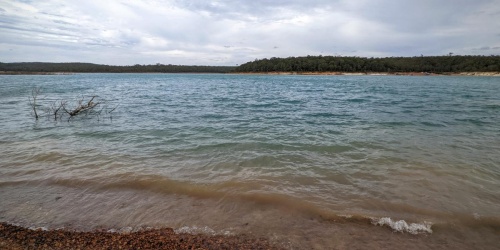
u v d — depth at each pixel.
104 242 3.80
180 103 20.42
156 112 15.66
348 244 3.83
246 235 4.03
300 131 10.62
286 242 3.86
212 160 7.20
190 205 4.89
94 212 4.64
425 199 5.05
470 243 3.85
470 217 4.47
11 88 34.12
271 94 29.39
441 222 4.34
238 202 4.99
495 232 4.10
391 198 5.09
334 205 4.86
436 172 6.29
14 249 3.63
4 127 11.25
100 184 5.69
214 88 39.78
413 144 8.63
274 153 7.78
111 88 37.81
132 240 3.85
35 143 8.75
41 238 3.89
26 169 6.46
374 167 6.64
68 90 33.06
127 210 4.71
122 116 14.23
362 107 18.11
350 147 8.32
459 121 12.65
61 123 12.23
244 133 10.30
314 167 6.68
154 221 4.39
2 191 5.35
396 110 16.50
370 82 57.12
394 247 3.76
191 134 10.14
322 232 4.11
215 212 4.66
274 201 5.02
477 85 45.25
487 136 9.70
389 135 9.87
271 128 11.23
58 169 6.48
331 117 14.00
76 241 3.82
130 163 6.94
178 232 4.09
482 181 5.81
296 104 20.06
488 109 16.78
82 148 8.23
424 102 20.91
